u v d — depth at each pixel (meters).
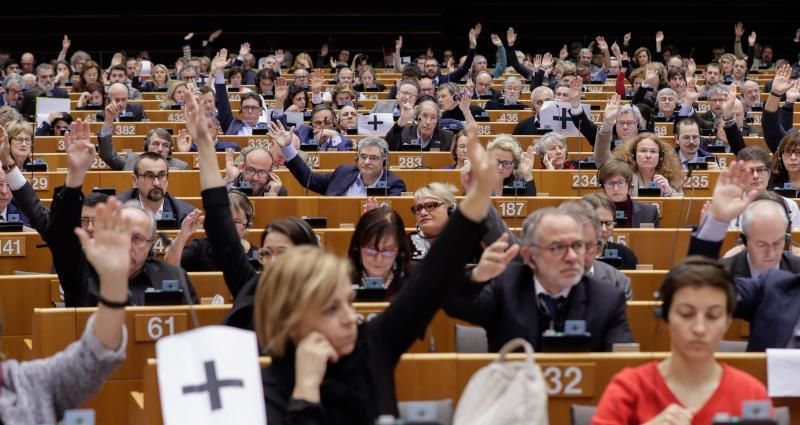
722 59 21.36
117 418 5.53
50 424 3.51
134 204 6.34
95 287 5.83
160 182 8.35
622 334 4.90
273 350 3.45
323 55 24.69
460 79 20.23
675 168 9.88
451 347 5.97
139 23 27.72
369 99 18.03
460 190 10.72
